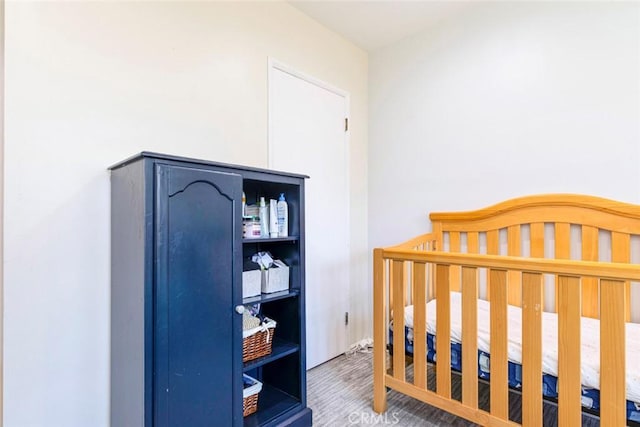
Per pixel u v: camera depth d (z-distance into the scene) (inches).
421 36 105.4
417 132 106.2
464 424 69.5
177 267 49.9
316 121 100.3
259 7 85.0
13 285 49.9
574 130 78.2
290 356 73.7
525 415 54.1
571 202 77.0
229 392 56.0
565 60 79.6
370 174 118.3
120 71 61.1
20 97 50.6
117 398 55.7
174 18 68.8
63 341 54.1
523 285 54.3
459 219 95.2
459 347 65.5
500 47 89.3
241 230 58.7
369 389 85.4
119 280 55.0
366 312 118.3
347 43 111.4
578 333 49.4
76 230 55.5
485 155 91.9
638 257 69.7
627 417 47.9
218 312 54.7
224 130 77.0
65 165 54.7
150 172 47.9
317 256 100.4
